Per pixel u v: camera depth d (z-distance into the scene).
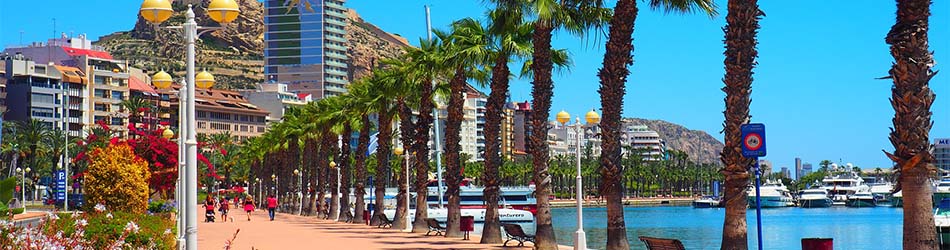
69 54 183.00
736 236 19.16
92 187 36.66
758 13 19.17
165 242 21.25
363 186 61.22
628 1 24.88
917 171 15.78
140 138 52.72
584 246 28.16
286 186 102.94
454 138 40.16
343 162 67.31
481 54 36.31
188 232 15.34
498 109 34.03
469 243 35.50
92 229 19.25
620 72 25.17
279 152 110.06
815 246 18.31
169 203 50.62
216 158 174.12
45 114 164.50
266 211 105.50
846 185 194.38
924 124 15.80
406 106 50.72
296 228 51.31
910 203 15.85
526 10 27.47
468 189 101.25
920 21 15.75
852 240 65.31
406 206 49.38
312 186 83.81
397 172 151.50
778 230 80.81
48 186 135.25
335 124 71.88
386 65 51.56
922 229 15.77
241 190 131.75
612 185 25.30
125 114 180.50
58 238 14.77
